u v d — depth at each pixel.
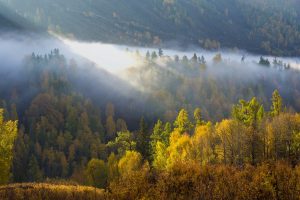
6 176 52.66
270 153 63.59
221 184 46.03
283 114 73.88
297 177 46.81
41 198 41.53
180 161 57.22
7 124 53.62
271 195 44.22
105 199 43.44
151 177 49.41
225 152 64.44
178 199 44.12
